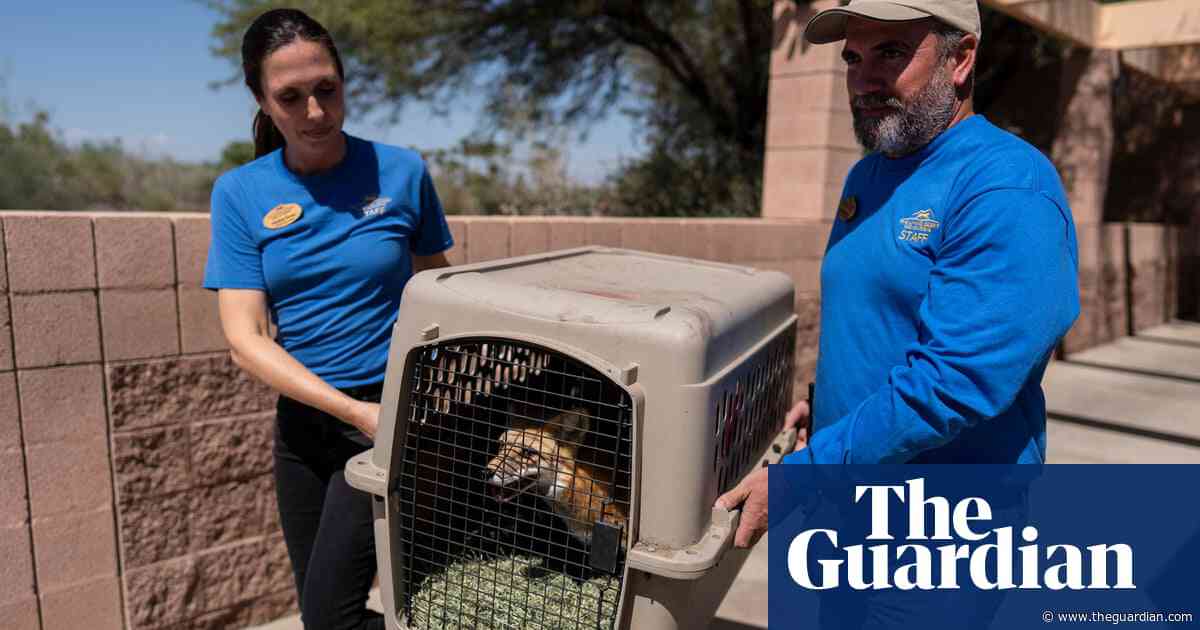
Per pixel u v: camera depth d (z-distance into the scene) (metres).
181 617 2.77
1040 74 9.19
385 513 1.55
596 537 1.39
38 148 10.31
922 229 1.53
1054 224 1.38
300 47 1.76
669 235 4.29
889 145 1.59
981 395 1.37
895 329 1.60
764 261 4.97
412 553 1.58
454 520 1.71
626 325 1.35
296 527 2.07
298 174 1.92
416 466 1.54
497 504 1.66
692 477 1.34
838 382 1.72
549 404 1.81
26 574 2.43
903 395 1.41
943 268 1.46
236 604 2.89
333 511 1.88
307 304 1.93
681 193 7.88
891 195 1.64
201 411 2.73
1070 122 8.87
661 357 1.32
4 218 2.29
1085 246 8.59
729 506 1.44
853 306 1.68
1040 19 7.38
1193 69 10.52
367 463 1.58
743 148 8.97
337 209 1.92
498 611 1.54
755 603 3.29
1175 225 11.40
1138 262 10.03
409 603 1.59
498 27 9.66
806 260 5.29
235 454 2.83
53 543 2.47
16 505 2.39
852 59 1.64
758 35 8.90
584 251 2.26
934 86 1.55
